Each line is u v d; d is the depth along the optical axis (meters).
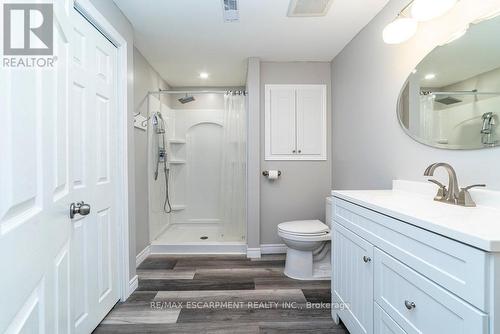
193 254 2.78
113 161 1.72
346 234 1.43
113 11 1.69
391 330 1.01
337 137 2.68
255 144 2.71
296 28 2.12
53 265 0.79
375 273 1.13
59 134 0.85
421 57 1.47
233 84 3.62
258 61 2.71
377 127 1.92
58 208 0.83
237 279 2.18
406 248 0.92
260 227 2.84
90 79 1.45
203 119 3.69
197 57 2.69
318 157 2.85
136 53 2.49
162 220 3.28
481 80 1.13
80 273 1.36
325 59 2.77
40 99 0.71
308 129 2.84
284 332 1.51
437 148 1.37
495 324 0.62
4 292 0.54
